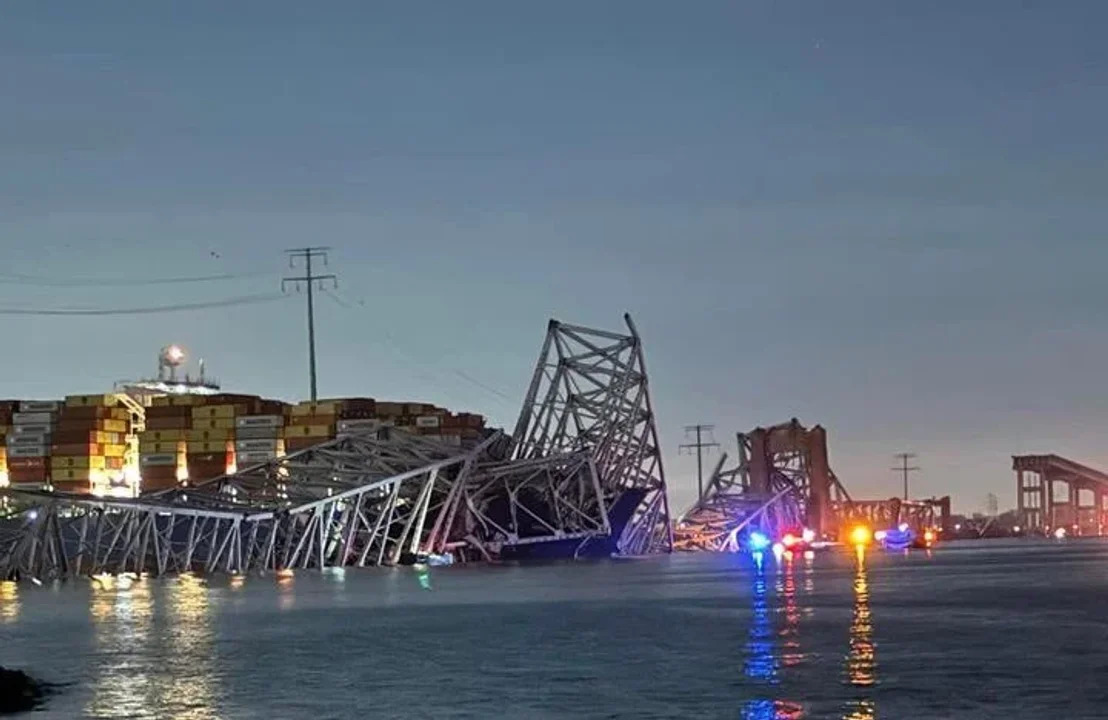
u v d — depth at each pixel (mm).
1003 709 58406
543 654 82188
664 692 64812
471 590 154125
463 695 65250
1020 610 110062
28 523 185000
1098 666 71375
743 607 118750
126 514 192375
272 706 62406
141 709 61781
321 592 152000
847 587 151125
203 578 191375
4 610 124250
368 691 67062
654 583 167625
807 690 64312
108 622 109188
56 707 62562
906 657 76250
